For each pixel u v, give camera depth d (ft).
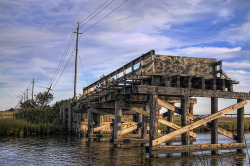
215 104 45.19
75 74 117.60
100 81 68.03
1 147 54.49
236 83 47.93
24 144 59.82
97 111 69.77
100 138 71.31
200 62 48.60
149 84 46.68
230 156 43.47
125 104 53.78
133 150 50.60
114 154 45.73
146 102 56.08
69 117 94.38
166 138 39.83
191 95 42.32
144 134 56.44
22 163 37.99
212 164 37.09
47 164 37.19
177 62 46.98
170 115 59.67
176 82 42.11
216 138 45.16
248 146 56.18
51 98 154.81
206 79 45.78
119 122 54.29
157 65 45.57
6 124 82.28
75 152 48.24
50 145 58.49
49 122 101.14
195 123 42.04
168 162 38.11
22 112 107.14
